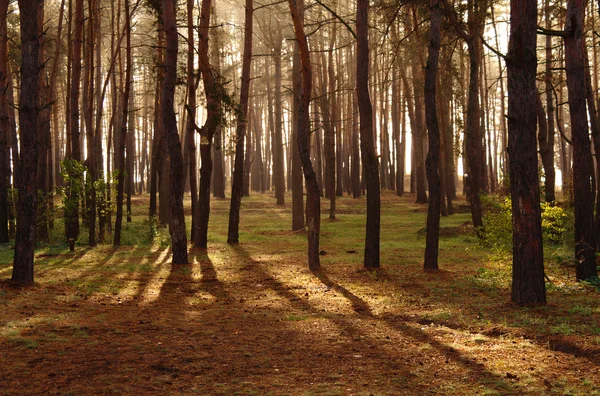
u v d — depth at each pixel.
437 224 16.39
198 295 13.02
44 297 11.89
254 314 10.63
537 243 10.45
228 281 15.11
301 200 30.34
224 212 41.72
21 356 7.40
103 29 41.06
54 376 6.61
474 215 25.47
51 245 23.25
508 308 10.28
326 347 7.97
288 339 8.48
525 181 10.37
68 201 23.36
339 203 45.47
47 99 27.69
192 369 6.94
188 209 41.00
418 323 9.62
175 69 17.95
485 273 15.16
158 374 6.73
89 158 23.42
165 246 23.50
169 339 8.47
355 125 49.00
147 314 10.56
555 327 8.53
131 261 18.83
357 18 16.69
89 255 20.28
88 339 8.40
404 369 6.87
